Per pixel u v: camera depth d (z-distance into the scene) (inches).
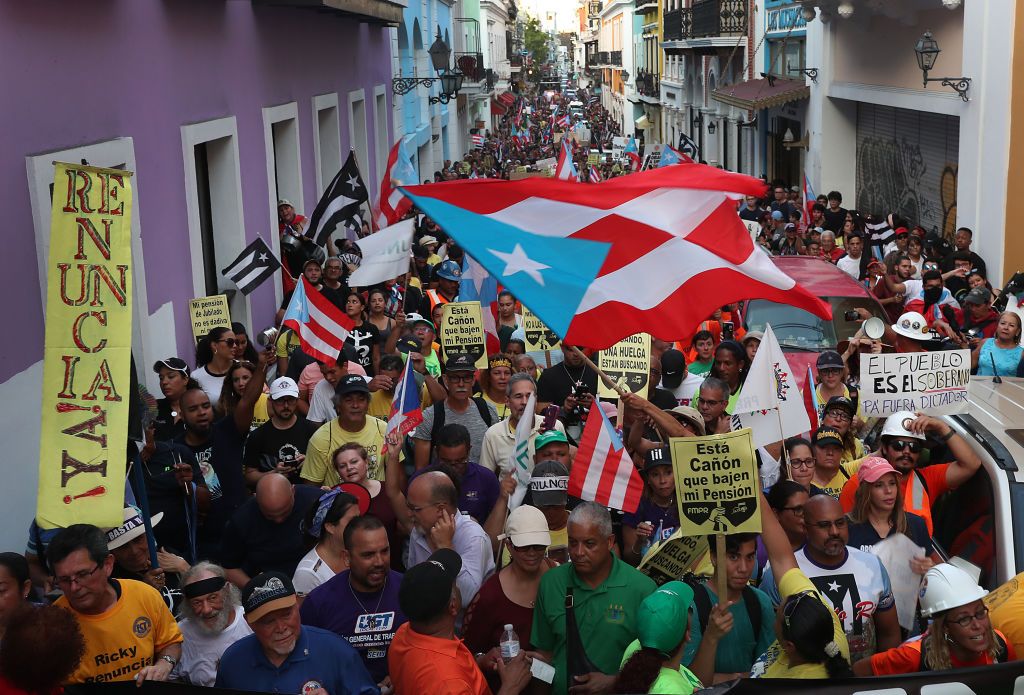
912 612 231.8
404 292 479.8
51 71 319.9
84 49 343.9
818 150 1090.1
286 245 593.9
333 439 306.0
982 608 181.6
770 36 1306.6
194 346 439.2
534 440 278.2
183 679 209.0
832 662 175.5
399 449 275.9
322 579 230.5
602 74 4424.2
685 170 245.1
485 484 279.9
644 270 240.4
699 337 401.7
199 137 455.8
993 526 233.9
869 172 1024.2
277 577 182.7
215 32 488.4
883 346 433.1
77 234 208.1
